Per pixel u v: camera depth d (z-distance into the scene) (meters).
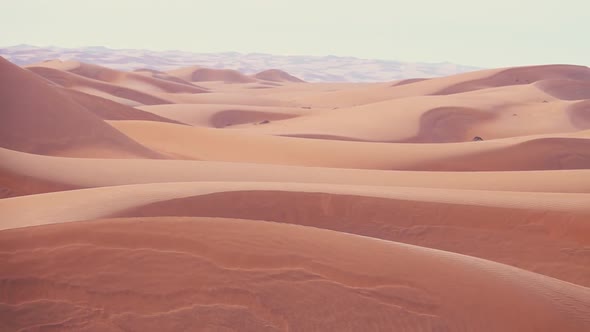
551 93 110.31
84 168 23.55
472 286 8.21
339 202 17.59
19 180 20.55
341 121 75.38
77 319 6.60
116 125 51.47
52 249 8.01
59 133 35.47
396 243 9.60
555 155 46.38
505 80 147.75
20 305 6.80
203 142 47.34
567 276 14.74
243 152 45.41
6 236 8.40
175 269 7.64
